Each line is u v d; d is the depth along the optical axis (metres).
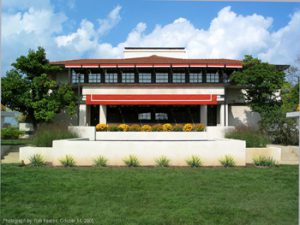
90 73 40.66
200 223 8.42
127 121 41.09
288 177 13.86
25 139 34.00
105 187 11.86
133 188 11.77
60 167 16.59
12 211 9.20
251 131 22.58
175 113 41.25
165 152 17.55
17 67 36.06
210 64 39.03
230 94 41.75
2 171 14.81
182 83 39.66
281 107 34.62
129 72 40.66
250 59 38.56
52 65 37.75
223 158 17.52
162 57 46.78
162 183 12.54
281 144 29.03
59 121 40.19
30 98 35.53
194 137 30.58
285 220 8.71
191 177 13.66
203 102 38.69
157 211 9.27
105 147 17.55
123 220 8.55
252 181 13.06
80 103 39.59
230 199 10.52
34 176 13.69
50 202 10.07
